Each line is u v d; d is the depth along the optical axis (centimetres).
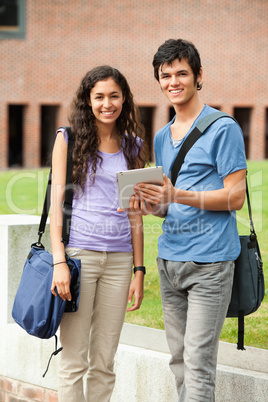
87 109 450
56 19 3528
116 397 545
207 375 418
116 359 543
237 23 3584
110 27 3559
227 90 3609
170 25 3575
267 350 488
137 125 470
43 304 442
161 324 623
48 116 3762
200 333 418
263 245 943
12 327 612
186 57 428
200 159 423
